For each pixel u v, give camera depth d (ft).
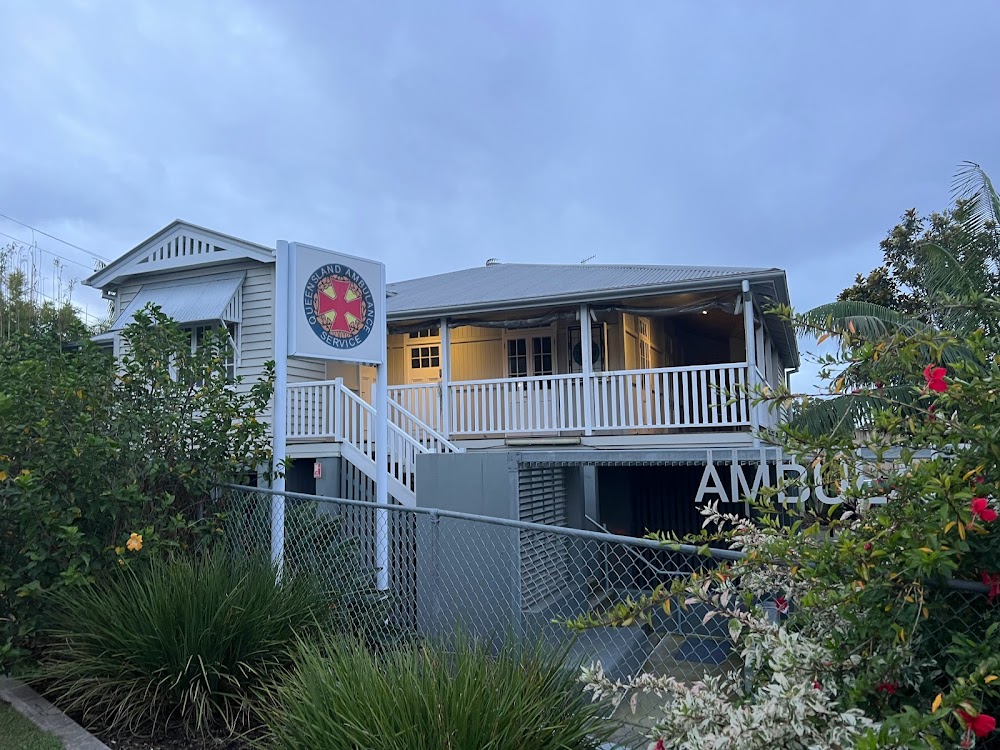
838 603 7.70
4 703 14.56
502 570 22.03
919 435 7.97
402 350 46.73
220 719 13.88
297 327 21.57
